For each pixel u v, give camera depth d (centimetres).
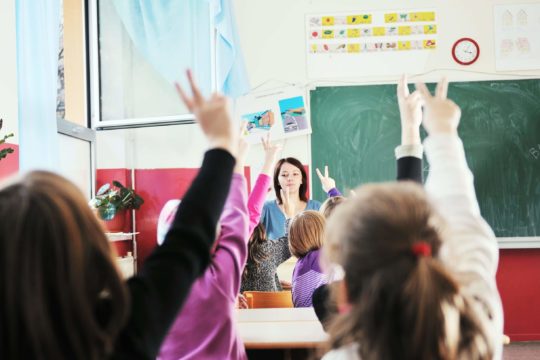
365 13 444
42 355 53
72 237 56
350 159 442
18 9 246
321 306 152
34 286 53
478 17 438
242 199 124
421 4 441
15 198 56
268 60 450
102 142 446
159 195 449
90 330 55
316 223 210
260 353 236
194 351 120
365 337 67
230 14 385
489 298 77
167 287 65
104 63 390
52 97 260
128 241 446
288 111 446
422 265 67
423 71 438
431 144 93
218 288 119
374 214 72
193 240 70
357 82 443
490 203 429
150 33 373
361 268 70
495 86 434
